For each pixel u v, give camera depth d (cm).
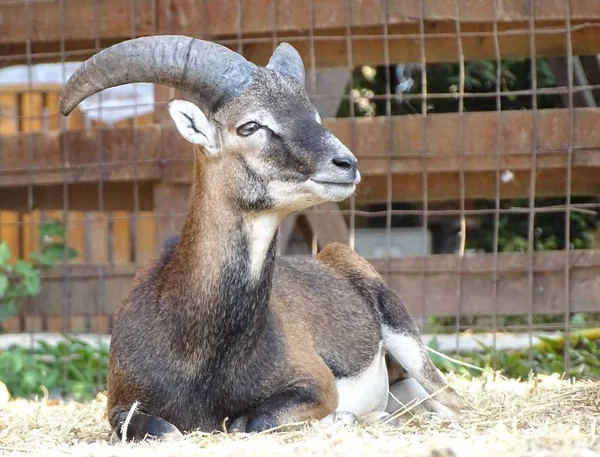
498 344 1312
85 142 1220
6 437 769
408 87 1856
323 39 1185
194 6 1202
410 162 1189
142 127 1209
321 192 727
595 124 1172
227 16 1198
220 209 738
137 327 753
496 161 1179
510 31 1175
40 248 1399
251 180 735
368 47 1227
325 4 1185
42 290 1254
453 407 878
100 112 1224
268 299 752
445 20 1179
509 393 945
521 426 747
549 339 1251
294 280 857
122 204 1294
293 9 1191
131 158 1211
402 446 600
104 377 1227
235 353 738
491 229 1780
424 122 1183
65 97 777
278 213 745
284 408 740
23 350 1241
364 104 1870
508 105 1828
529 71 1798
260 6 1195
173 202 1208
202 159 748
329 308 859
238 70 748
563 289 1188
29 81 1208
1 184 1238
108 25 1214
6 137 1235
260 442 658
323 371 786
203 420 744
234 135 737
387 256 1190
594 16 1177
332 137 735
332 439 641
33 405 1034
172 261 764
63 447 690
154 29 1207
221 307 730
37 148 1230
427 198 1256
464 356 1277
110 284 1241
